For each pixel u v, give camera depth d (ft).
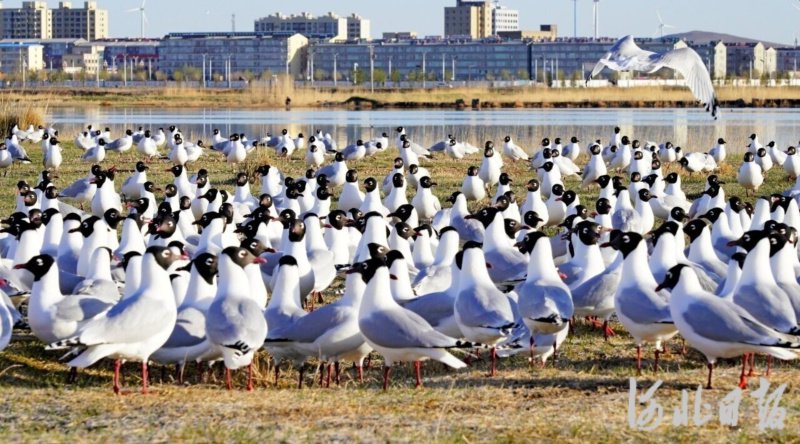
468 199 108.78
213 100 449.48
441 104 412.57
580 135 215.72
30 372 49.32
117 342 44.01
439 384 47.67
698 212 88.89
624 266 49.78
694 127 239.30
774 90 425.69
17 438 37.17
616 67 56.49
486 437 37.60
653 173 102.83
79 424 39.09
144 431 38.09
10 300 53.93
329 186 119.24
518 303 50.78
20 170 139.33
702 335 44.24
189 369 50.78
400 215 78.23
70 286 55.93
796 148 140.56
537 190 89.10
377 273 45.98
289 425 38.86
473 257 49.75
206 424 39.06
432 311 51.01
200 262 49.08
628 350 54.85
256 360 50.44
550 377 47.88
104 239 61.36
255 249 54.34
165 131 220.02
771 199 99.86
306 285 60.90
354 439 37.17
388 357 46.19
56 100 440.04
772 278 48.47
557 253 70.74
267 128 249.75
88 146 166.20
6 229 68.39
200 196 89.35
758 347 43.09
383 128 248.32
